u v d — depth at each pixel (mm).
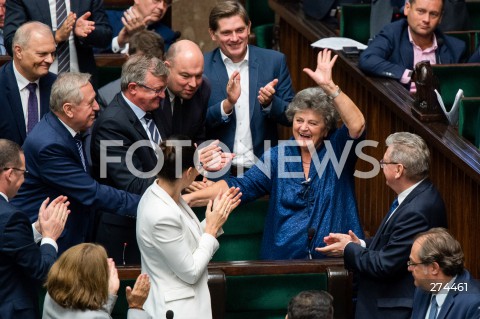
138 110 22766
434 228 19312
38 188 21953
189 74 23656
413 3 27984
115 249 22828
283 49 35656
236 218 23688
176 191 18891
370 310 20828
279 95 26594
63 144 21703
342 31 32344
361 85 28203
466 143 23516
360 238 22297
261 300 21453
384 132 26875
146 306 19000
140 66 22453
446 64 27922
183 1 37719
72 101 21594
